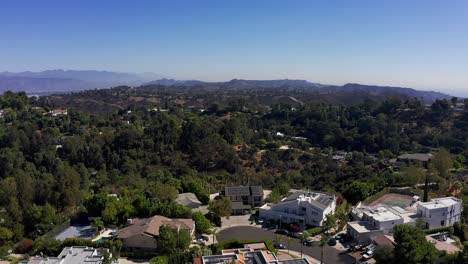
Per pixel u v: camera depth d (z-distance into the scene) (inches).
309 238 3061.0
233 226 3405.5
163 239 2726.4
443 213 3179.1
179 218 3314.5
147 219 3186.5
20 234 3110.2
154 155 5787.4
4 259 2741.1
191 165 5639.8
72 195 3801.7
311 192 3850.9
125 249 2844.5
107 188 4328.3
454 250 2591.0
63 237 3063.5
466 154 5787.4
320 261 2669.8
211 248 2790.4
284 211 3499.0
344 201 3880.4
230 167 5541.3
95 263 2305.6
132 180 4591.5
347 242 2997.0
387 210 3292.3
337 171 5285.4
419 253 2306.8
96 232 3152.1
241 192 4045.3
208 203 3991.1
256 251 2401.6
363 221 3181.6
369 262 2559.1
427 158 5536.4
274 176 5285.4
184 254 2605.8
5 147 5807.1
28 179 3826.3
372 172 4940.9
